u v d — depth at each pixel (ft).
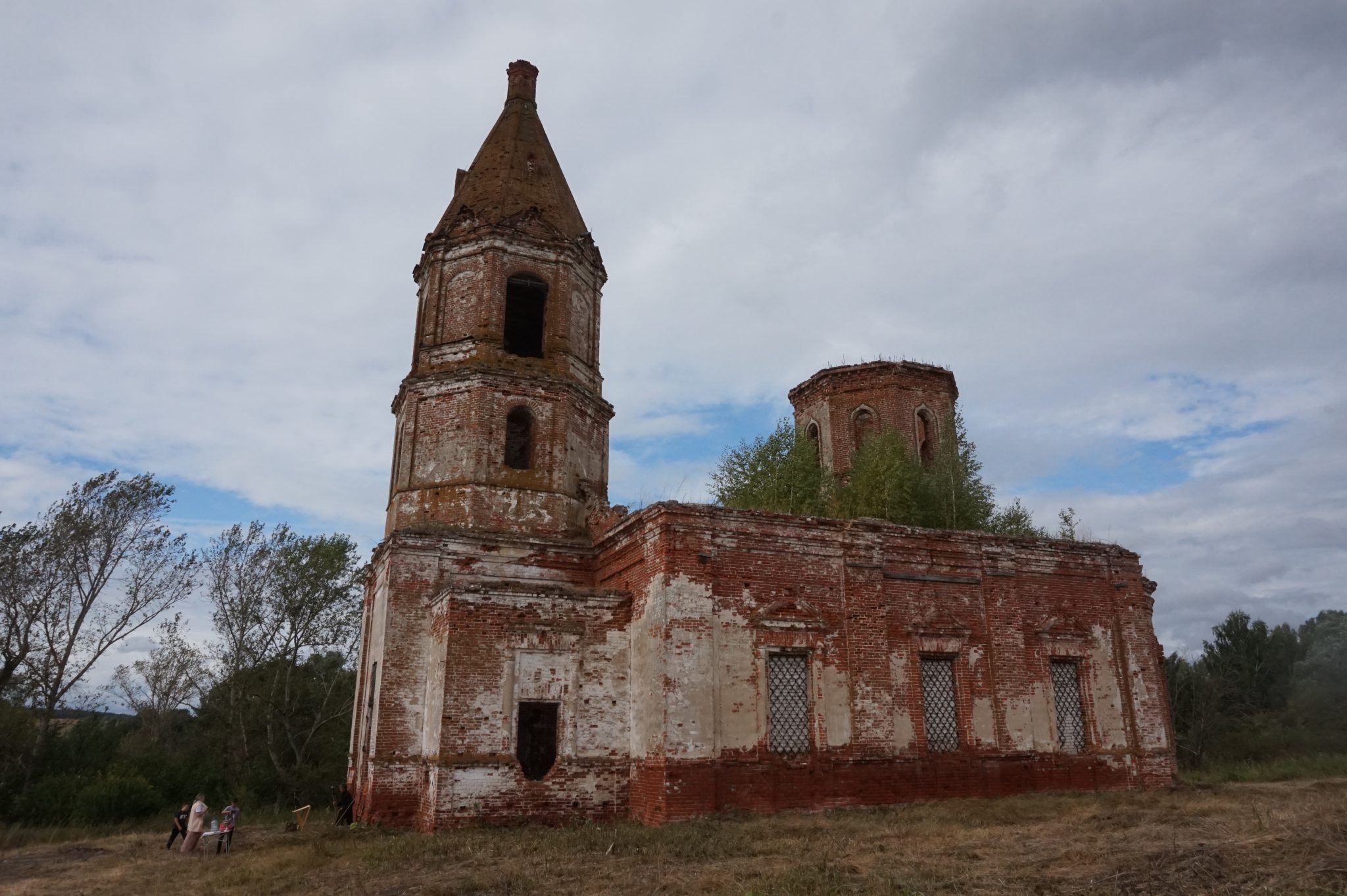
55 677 108.99
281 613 130.82
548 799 63.41
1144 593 86.63
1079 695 79.15
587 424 83.05
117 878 53.78
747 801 62.39
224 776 122.42
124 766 111.14
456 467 75.77
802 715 66.95
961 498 99.81
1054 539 81.51
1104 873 38.55
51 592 109.29
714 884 39.58
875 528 73.00
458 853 50.83
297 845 61.98
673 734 61.16
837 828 54.90
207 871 54.19
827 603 69.72
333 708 134.82
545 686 65.77
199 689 136.87
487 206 84.12
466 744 62.59
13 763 104.12
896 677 70.64
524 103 93.56
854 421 112.37
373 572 82.43
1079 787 75.51
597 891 40.04
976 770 71.51
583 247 86.02
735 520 67.77
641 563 68.39
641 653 66.49
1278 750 176.14
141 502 116.06
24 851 71.05
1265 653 211.41
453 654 63.82
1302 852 39.32
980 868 41.22
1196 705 183.42
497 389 77.51
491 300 80.23
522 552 74.95
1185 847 42.47
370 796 66.59
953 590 75.51
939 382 113.39
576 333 83.92
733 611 66.08
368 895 42.22
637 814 63.62
